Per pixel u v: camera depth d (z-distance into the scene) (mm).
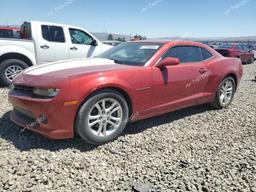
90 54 8586
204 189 2951
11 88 4082
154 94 4344
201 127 4875
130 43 5258
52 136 3539
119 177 3119
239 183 3098
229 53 17781
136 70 4109
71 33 8281
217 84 5570
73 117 3564
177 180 3098
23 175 3008
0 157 3348
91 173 3156
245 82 10203
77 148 3730
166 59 4340
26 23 7930
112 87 3822
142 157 3621
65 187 2869
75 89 3510
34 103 3537
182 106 4938
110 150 3738
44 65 4285
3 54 7164
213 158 3678
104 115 3830
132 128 4602
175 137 4355
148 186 2934
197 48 5340
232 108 6168
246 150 3982
